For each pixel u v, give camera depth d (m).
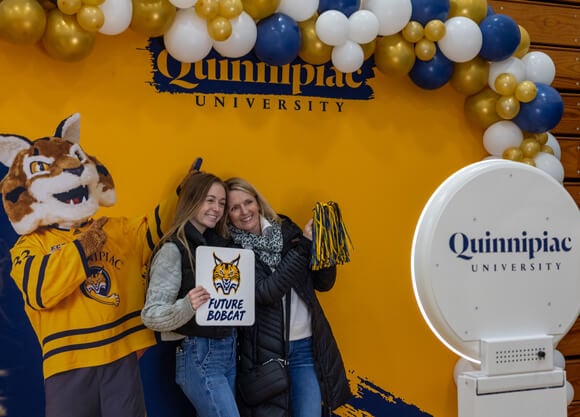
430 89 3.80
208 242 3.30
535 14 4.49
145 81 3.42
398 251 3.87
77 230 3.22
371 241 3.82
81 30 3.08
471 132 3.99
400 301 3.87
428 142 3.92
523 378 2.46
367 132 3.81
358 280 3.79
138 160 3.41
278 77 3.64
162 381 3.45
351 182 3.78
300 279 3.26
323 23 3.42
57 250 3.05
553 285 2.54
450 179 2.47
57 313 3.09
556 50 4.55
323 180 3.73
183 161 3.49
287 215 3.67
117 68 3.38
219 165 3.56
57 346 3.08
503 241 2.47
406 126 3.88
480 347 2.45
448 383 3.95
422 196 3.91
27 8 2.97
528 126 3.85
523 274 2.50
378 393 3.83
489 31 3.69
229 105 3.57
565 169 4.59
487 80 3.83
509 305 2.48
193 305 2.98
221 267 3.08
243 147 3.60
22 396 3.27
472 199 2.43
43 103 3.26
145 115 3.43
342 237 3.31
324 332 3.30
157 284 3.02
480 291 2.44
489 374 2.42
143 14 3.16
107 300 3.17
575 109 4.61
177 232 3.12
